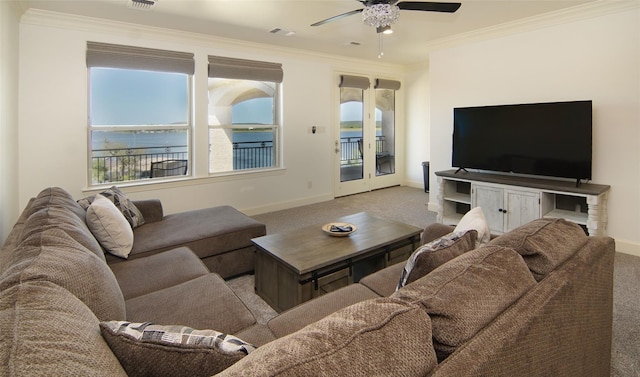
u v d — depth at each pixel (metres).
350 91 6.34
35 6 3.39
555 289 1.09
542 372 1.01
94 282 1.27
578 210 3.79
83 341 0.80
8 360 0.66
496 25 4.10
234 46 4.79
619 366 1.90
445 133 4.95
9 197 3.13
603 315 1.47
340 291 1.90
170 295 1.82
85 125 3.89
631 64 3.36
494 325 0.90
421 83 6.87
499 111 4.14
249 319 1.63
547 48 3.89
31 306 0.86
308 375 0.62
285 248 2.56
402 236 2.80
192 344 0.85
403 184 7.40
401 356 0.71
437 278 1.06
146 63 4.13
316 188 5.93
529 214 3.74
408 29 4.25
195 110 4.58
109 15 3.67
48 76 3.65
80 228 1.85
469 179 4.22
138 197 4.27
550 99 3.91
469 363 0.77
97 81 4.02
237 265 3.04
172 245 2.65
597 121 3.60
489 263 1.12
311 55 5.57
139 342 0.86
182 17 3.74
